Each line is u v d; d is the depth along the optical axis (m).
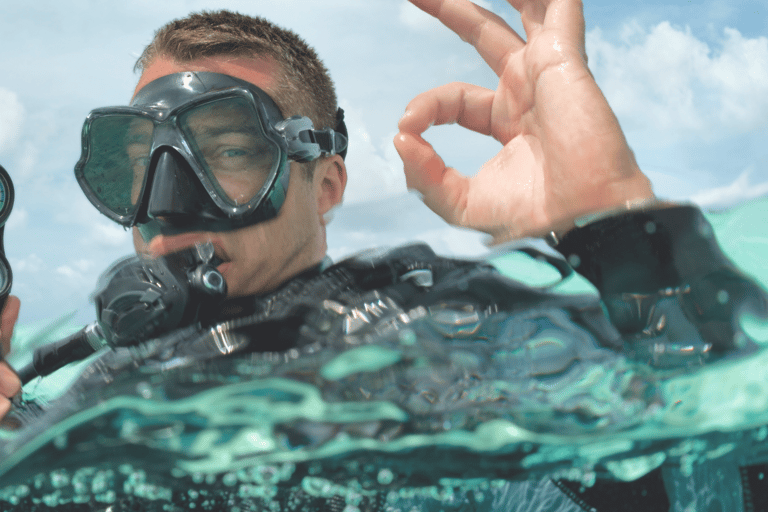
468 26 1.15
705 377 0.74
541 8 1.08
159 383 0.72
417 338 0.79
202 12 1.27
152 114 1.04
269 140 1.06
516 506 0.98
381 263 0.97
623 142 0.93
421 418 0.69
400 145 1.13
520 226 1.02
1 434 0.93
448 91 1.15
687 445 0.75
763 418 0.68
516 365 0.77
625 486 0.91
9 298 1.19
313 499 0.85
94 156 1.12
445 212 1.12
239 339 0.90
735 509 0.91
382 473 0.75
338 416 0.68
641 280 0.80
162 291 0.97
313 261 1.15
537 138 1.06
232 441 0.68
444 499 0.95
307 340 0.86
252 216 1.04
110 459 0.69
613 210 0.84
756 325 0.76
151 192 1.03
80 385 0.98
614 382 0.74
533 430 0.69
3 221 1.17
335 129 1.33
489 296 0.88
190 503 0.84
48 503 0.83
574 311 0.86
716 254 0.80
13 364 1.17
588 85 0.97
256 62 1.14
